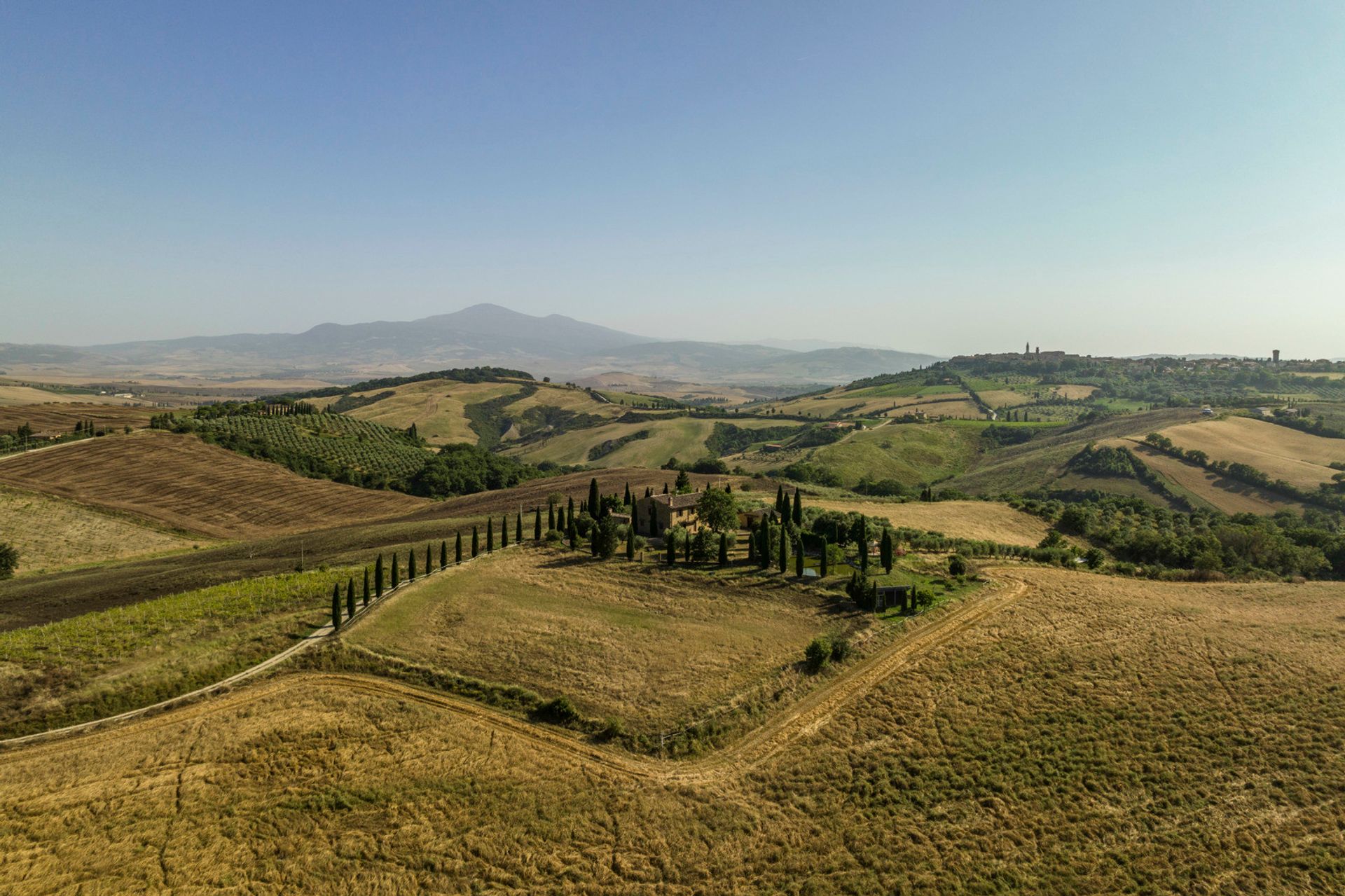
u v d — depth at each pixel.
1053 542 104.56
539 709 51.25
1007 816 41.53
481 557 87.81
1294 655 59.16
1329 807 41.53
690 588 74.69
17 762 43.69
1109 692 53.62
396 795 42.41
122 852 37.59
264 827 39.75
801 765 45.78
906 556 87.69
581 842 39.56
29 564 98.06
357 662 56.69
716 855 38.78
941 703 52.16
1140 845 39.22
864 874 37.59
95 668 53.44
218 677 54.47
